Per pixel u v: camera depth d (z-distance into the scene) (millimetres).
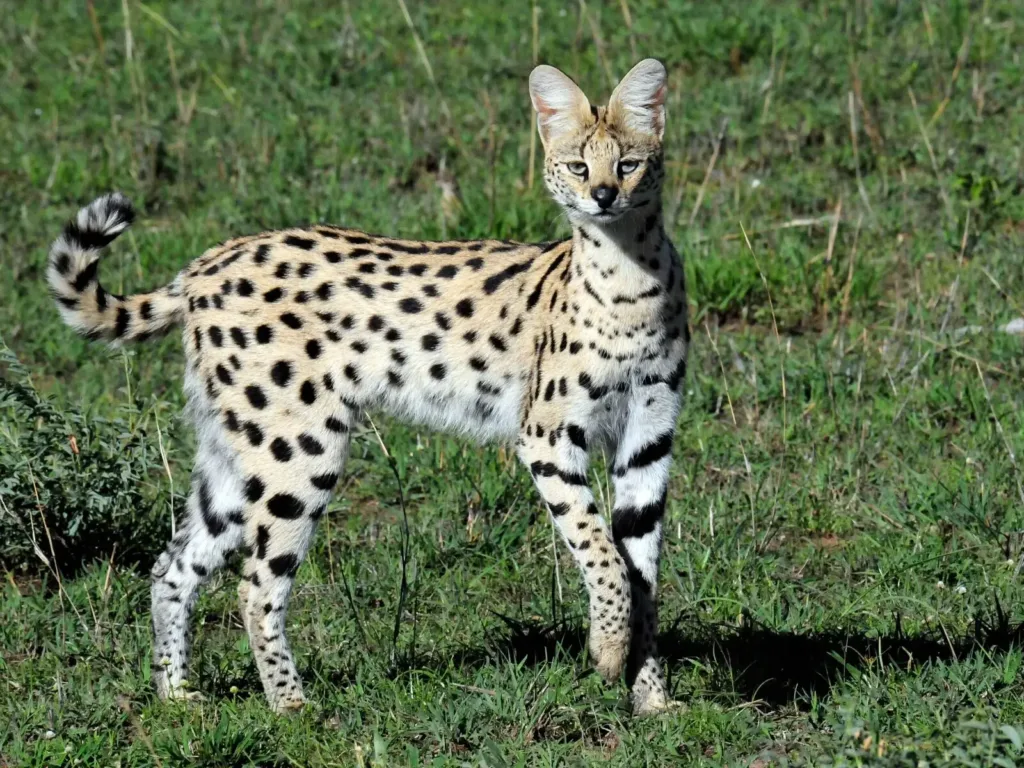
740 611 13000
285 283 12117
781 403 16719
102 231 11977
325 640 12836
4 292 19297
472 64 25188
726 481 15398
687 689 12016
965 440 15727
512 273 12281
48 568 13766
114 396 17031
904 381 16672
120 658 12570
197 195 21875
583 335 11680
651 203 11625
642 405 11906
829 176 21453
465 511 14953
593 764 10727
